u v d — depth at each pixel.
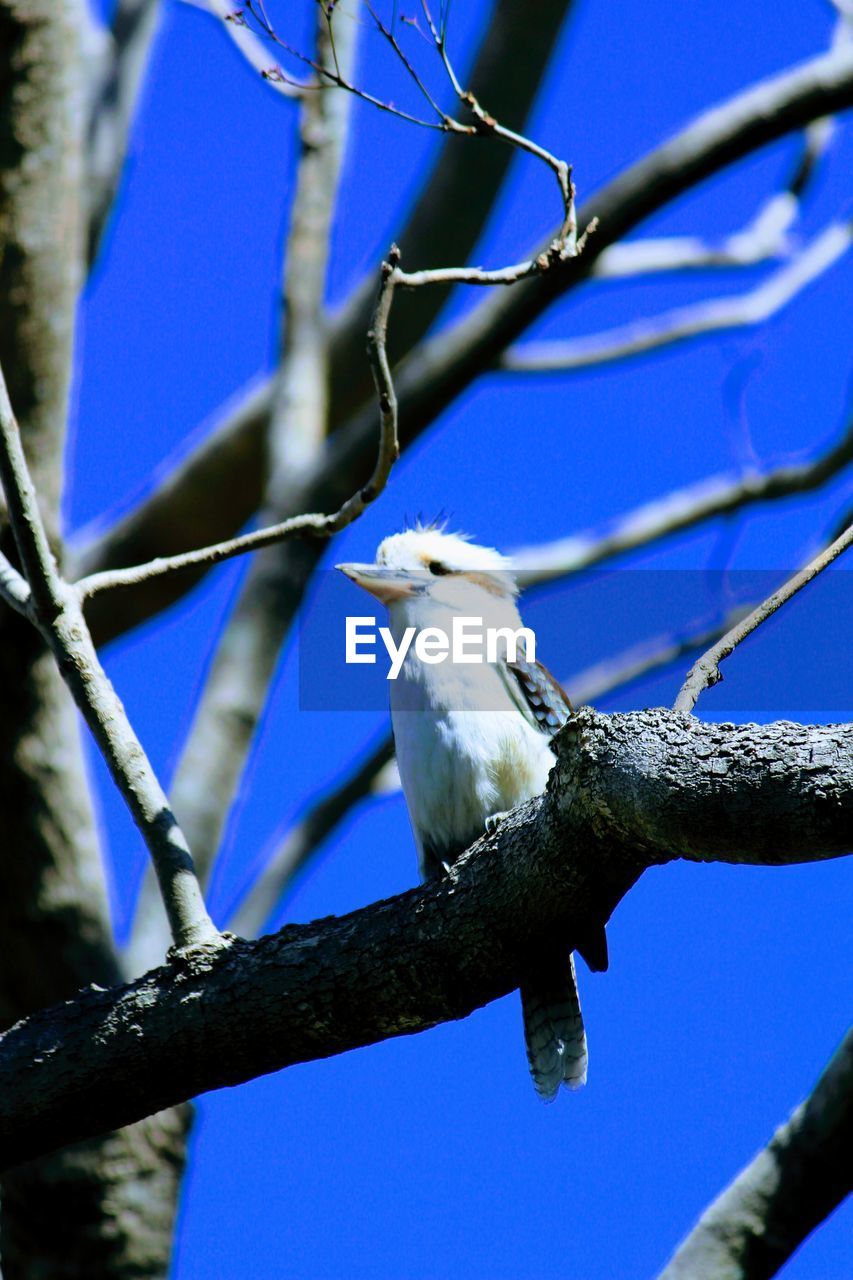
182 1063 5.95
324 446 12.19
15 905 9.77
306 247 12.37
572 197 6.19
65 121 9.23
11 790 9.70
